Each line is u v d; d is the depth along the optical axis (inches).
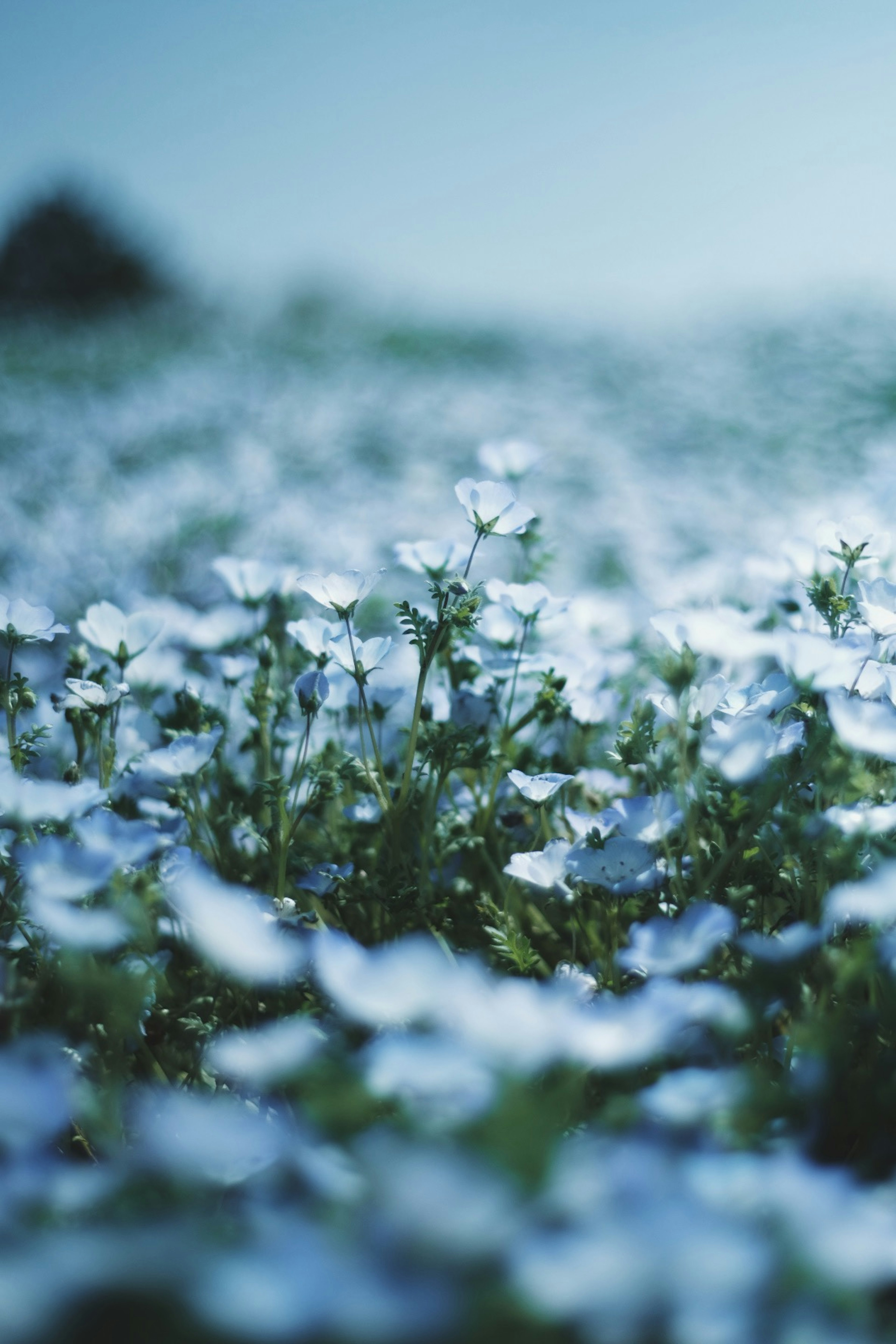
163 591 46.2
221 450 84.0
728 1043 23.7
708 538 64.9
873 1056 24.2
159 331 192.5
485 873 28.2
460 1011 21.8
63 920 23.4
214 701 30.1
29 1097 21.7
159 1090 24.4
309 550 53.9
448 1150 21.0
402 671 29.3
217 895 22.6
